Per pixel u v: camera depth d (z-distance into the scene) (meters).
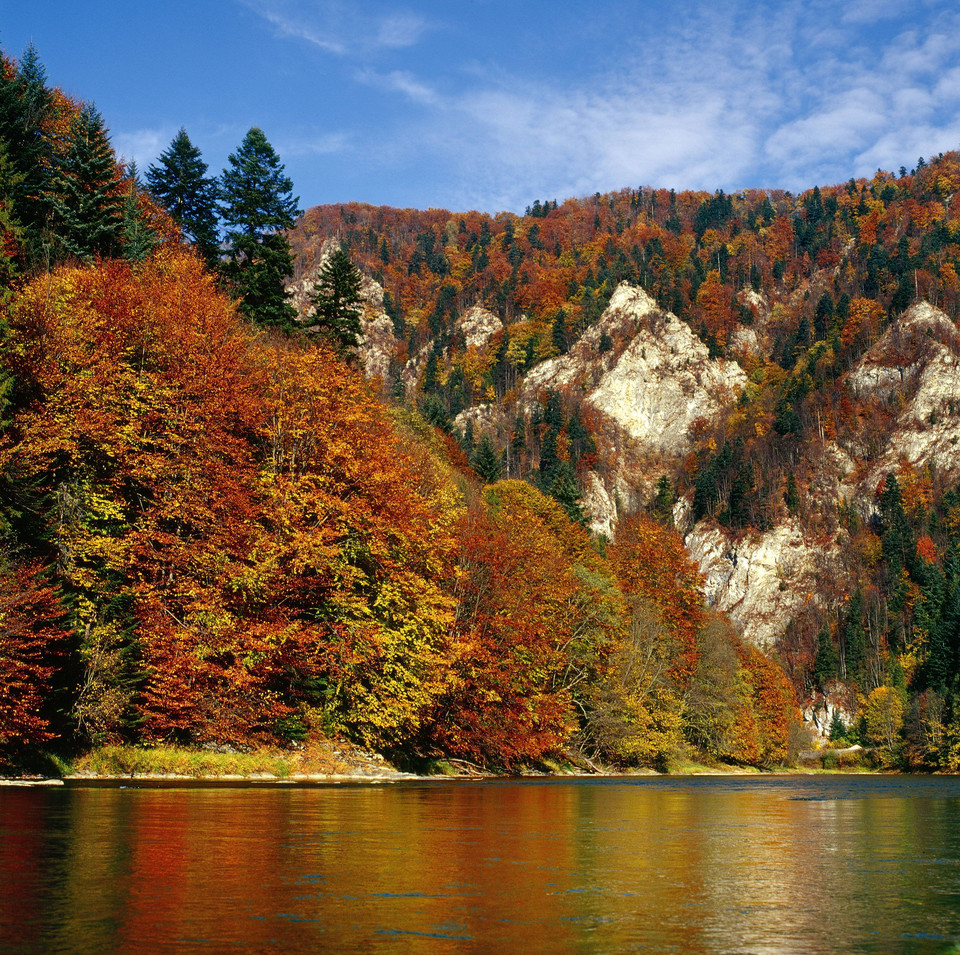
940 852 14.66
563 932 7.88
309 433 42.38
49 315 35.69
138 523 35.56
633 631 71.75
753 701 100.38
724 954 7.23
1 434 32.22
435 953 7.00
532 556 55.53
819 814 24.14
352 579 39.72
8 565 28.67
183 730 35.16
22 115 56.19
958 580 178.00
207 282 49.34
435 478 56.53
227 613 35.34
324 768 37.34
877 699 153.50
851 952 7.39
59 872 10.45
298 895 9.28
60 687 30.00
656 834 16.98
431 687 42.09
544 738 53.97
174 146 68.19
